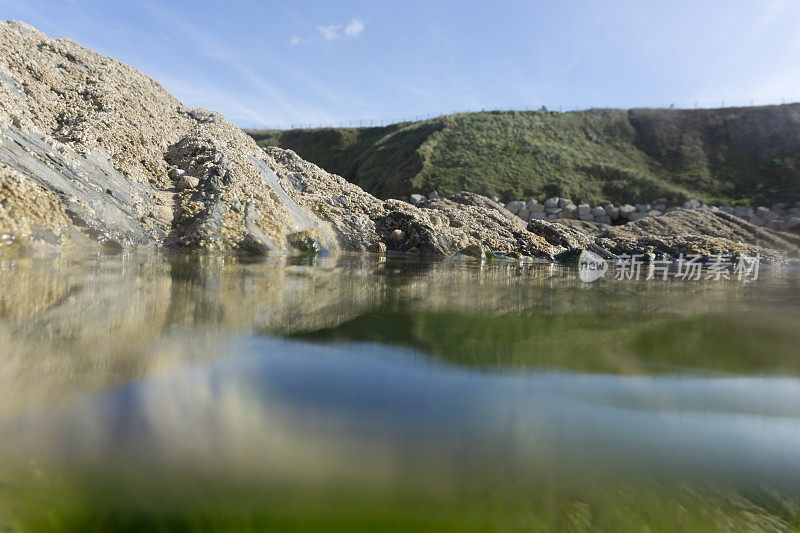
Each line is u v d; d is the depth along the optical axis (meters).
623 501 0.59
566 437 0.76
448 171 29.34
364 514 0.55
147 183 5.34
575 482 0.63
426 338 1.37
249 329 1.39
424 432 0.75
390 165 33.97
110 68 7.21
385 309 1.87
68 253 3.29
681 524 0.56
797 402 0.94
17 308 1.46
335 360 1.12
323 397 0.87
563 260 7.05
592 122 33.62
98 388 0.86
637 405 0.91
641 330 1.58
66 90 5.95
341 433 0.73
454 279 3.43
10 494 0.55
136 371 0.96
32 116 5.02
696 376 1.09
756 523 0.56
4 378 0.88
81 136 5.05
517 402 0.90
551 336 1.45
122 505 0.55
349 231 6.90
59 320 1.34
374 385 0.95
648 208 23.83
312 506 0.56
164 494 0.56
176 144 6.61
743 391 1.00
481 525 0.54
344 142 42.09
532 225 9.15
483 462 0.66
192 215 4.95
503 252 7.46
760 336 1.54
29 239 3.32
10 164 3.72
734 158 27.20
